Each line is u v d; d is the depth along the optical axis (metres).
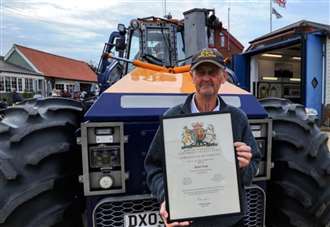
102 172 2.00
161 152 1.59
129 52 4.27
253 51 10.70
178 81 2.47
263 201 2.25
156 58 4.13
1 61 35.06
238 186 1.55
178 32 4.25
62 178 2.07
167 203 1.54
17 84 31.73
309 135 2.41
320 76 8.87
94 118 1.99
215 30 4.50
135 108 2.04
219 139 1.55
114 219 2.05
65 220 2.09
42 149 2.01
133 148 2.06
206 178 1.55
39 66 35.84
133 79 2.43
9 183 1.94
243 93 2.30
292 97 11.75
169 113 1.74
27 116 2.12
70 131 2.17
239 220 1.68
